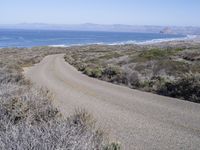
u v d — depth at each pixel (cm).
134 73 2159
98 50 8650
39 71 3134
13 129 470
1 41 18688
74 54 6838
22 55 6825
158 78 1980
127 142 779
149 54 3475
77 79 2433
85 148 415
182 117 1078
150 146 755
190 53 3262
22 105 712
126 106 1284
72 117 705
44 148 403
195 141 802
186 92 1538
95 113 1123
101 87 1936
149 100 1437
